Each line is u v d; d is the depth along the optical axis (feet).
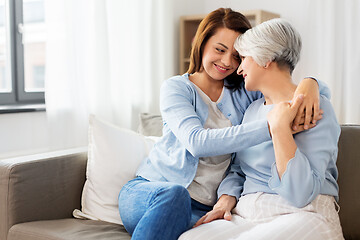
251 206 4.97
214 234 4.50
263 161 5.07
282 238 4.26
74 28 8.79
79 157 6.41
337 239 4.62
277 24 5.09
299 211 4.67
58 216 6.07
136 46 10.44
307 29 10.71
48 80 8.48
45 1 8.39
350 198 5.62
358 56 10.19
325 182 4.91
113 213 6.00
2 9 9.14
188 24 11.89
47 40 8.44
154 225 4.60
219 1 12.45
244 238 4.28
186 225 4.83
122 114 9.98
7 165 5.68
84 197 6.20
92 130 6.36
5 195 5.64
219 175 5.65
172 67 11.41
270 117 4.76
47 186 5.94
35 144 8.73
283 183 4.56
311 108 4.67
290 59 5.10
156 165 5.78
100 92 9.36
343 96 10.49
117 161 6.21
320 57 10.55
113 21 9.73
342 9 10.36
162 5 11.05
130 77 10.19
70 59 8.73
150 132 7.61
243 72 5.33
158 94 11.16
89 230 5.50
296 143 4.76
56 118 8.59
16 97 9.16
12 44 9.05
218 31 5.62
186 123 5.29
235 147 4.90
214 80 5.95
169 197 4.75
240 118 5.90
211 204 5.64
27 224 5.60
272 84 5.17
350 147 5.79
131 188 5.42
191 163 5.58
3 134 8.17
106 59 9.43
